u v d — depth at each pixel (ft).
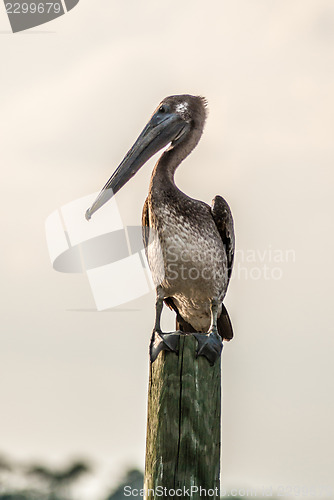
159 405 30.48
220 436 30.83
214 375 30.94
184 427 30.14
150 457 30.40
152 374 31.22
